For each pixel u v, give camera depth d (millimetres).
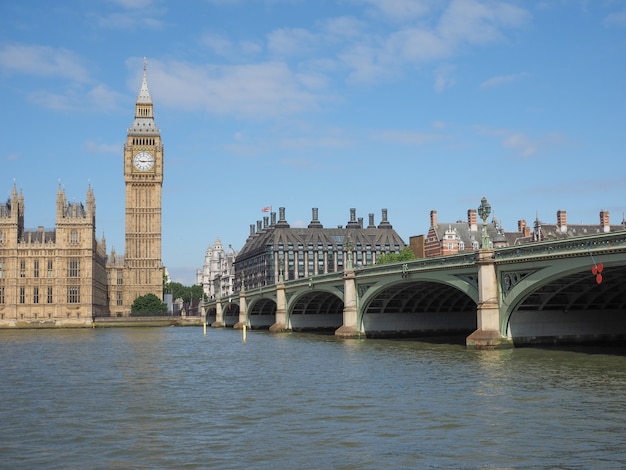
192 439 29031
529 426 29734
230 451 26812
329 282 102125
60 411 36344
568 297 64750
